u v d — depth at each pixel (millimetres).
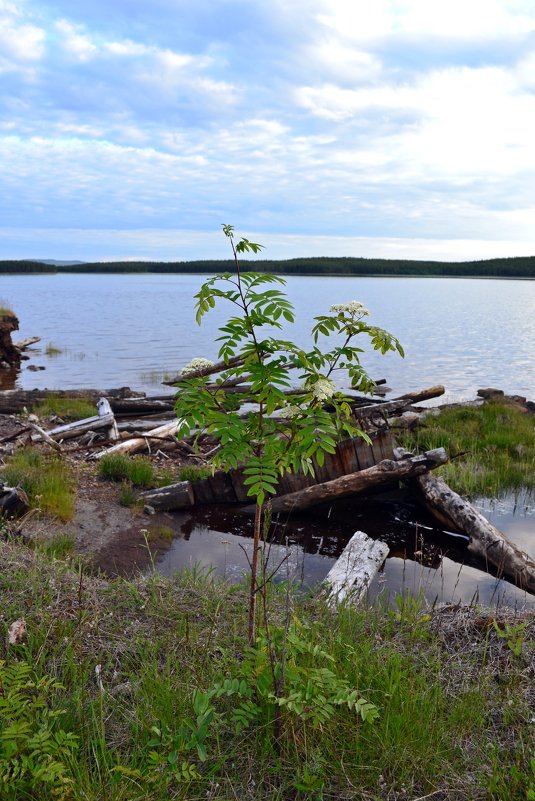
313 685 3365
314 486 10109
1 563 5402
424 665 4297
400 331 52500
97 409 17906
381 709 3701
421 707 3689
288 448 3455
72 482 10461
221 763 3270
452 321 64188
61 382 25203
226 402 3412
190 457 12898
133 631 4594
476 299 123125
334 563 8344
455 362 33906
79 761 3225
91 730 3430
